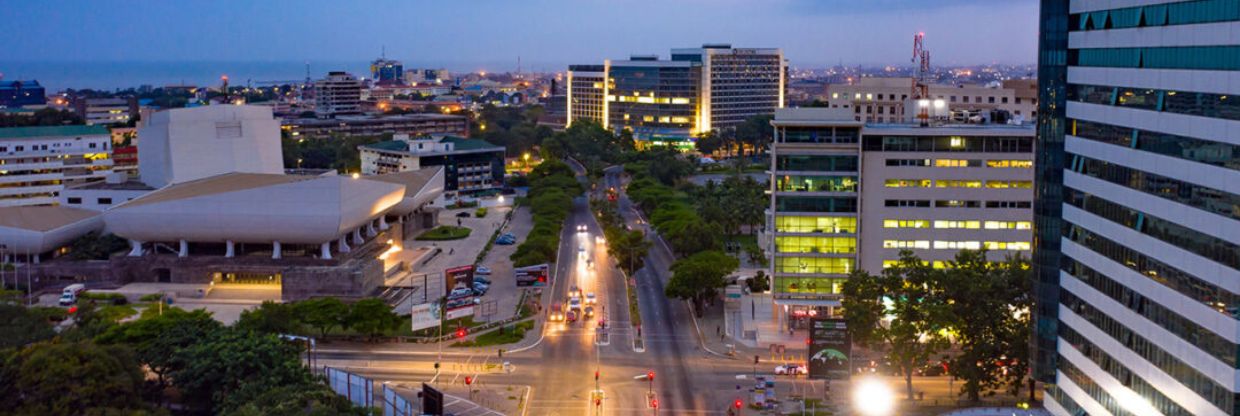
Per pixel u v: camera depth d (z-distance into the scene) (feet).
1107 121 502.79
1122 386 490.49
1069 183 546.67
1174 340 444.14
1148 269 465.47
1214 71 414.82
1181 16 439.22
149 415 524.93
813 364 585.22
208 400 593.01
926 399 636.89
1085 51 526.57
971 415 571.28
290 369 586.04
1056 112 550.36
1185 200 435.12
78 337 650.02
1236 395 402.31
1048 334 569.23
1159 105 455.63
